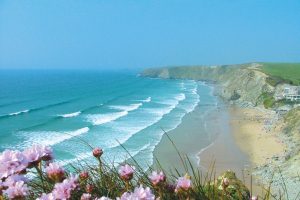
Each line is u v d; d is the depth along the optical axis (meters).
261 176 38.97
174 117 79.94
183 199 4.26
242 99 126.81
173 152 49.00
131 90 156.50
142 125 67.31
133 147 49.66
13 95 130.12
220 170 42.62
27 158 3.95
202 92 156.62
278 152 51.25
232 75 195.12
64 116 78.00
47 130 62.22
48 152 4.23
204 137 61.44
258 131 67.56
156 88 172.50
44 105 99.38
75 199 4.21
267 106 102.56
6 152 3.81
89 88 166.62
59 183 3.78
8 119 75.00
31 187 4.70
